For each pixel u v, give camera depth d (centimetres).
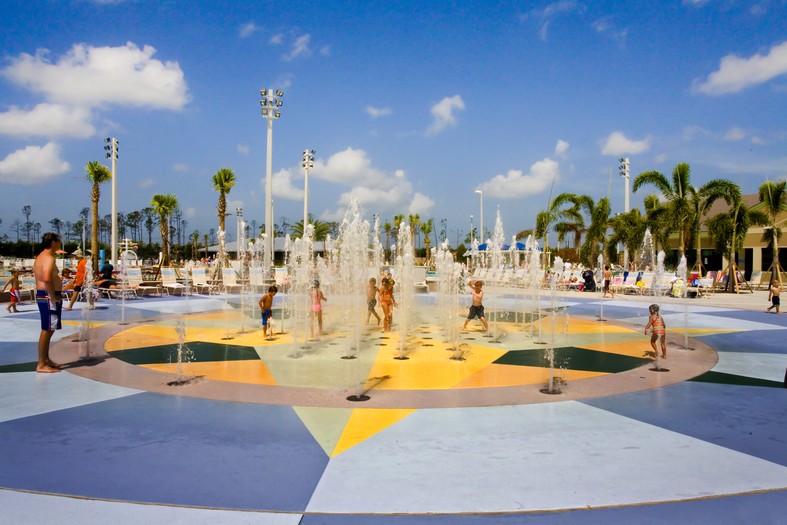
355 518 337
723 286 2678
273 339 1052
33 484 382
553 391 655
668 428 514
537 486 384
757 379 722
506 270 2894
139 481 388
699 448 461
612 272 3045
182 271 2975
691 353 917
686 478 398
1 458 429
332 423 527
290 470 410
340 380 710
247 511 344
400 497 365
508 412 567
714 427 517
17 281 1513
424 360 857
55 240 745
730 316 1507
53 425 512
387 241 6269
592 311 1669
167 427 509
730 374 752
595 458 438
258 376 727
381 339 1075
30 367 767
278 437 485
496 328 1253
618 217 3164
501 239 2491
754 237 3419
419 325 1306
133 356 861
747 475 405
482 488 380
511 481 392
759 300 2103
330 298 1897
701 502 360
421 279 2655
